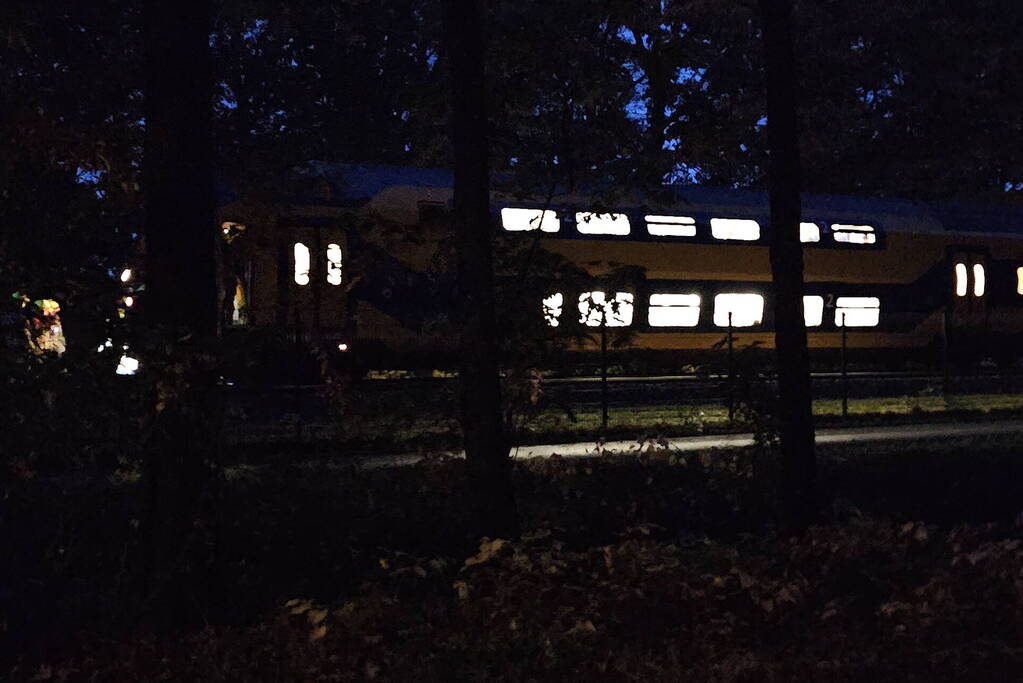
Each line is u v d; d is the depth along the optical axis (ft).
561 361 40.70
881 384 97.25
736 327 105.09
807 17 134.72
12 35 37.35
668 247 100.83
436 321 40.32
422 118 40.88
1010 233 123.03
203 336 29.53
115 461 36.76
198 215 30.40
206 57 30.91
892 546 37.22
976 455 58.13
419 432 58.08
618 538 42.37
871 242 114.21
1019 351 123.24
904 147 143.13
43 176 29.43
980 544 37.09
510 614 30.27
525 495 45.70
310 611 29.14
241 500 39.06
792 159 40.11
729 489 46.88
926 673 26.63
